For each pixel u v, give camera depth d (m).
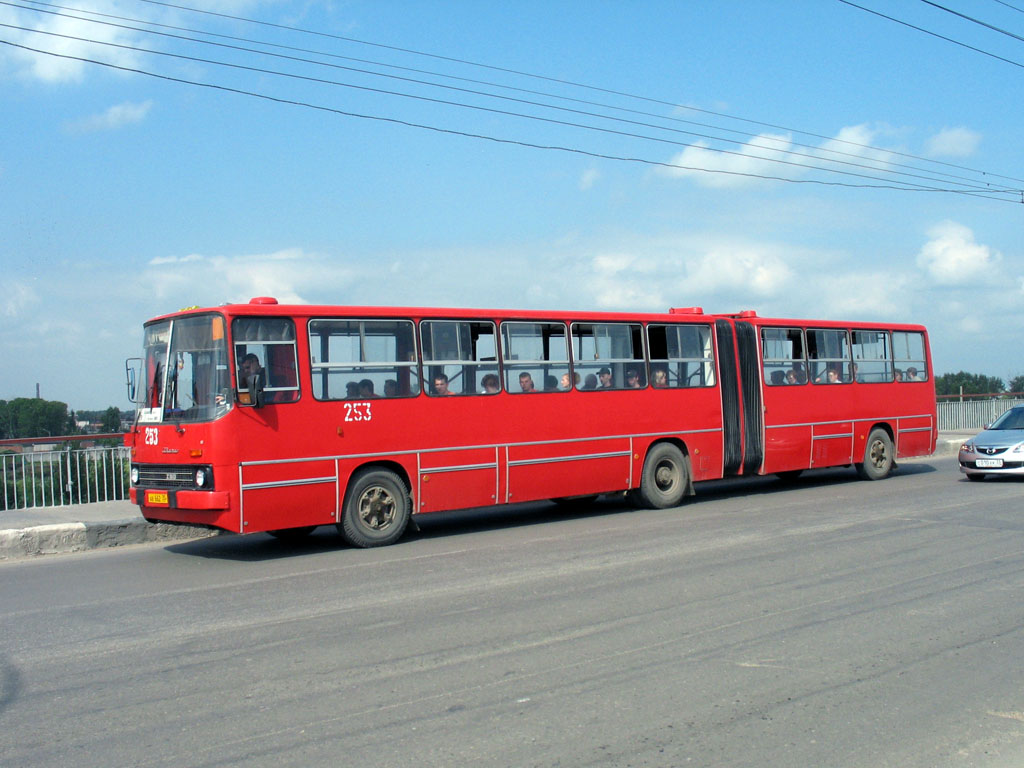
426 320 12.80
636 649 6.91
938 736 5.21
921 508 14.52
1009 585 8.92
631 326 15.24
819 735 5.23
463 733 5.29
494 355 13.49
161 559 11.59
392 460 12.33
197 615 8.33
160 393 11.74
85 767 4.91
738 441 16.59
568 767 4.81
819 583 9.09
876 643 7.02
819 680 6.17
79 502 15.17
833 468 22.47
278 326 11.51
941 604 8.20
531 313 13.96
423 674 6.39
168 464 11.48
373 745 5.13
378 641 7.27
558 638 7.24
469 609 8.27
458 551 11.59
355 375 12.09
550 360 14.13
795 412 17.58
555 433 14.05
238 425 11.04
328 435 11.74
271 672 6.52
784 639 7.14
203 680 6.37
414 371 12.63
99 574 10.59
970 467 18.53
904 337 20.08
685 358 15.98
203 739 5.27
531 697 5.88
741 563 10.19
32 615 8.49
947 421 32.34
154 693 6.11
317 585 9.59
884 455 19.44
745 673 6.32
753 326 17.06
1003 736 5.20
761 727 5.35
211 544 12.88
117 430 16.56
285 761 4.93
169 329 11.79
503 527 13.90
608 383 14.85
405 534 13.43
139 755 5.05
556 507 16.52
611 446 14.77
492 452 13.32
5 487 14.36
